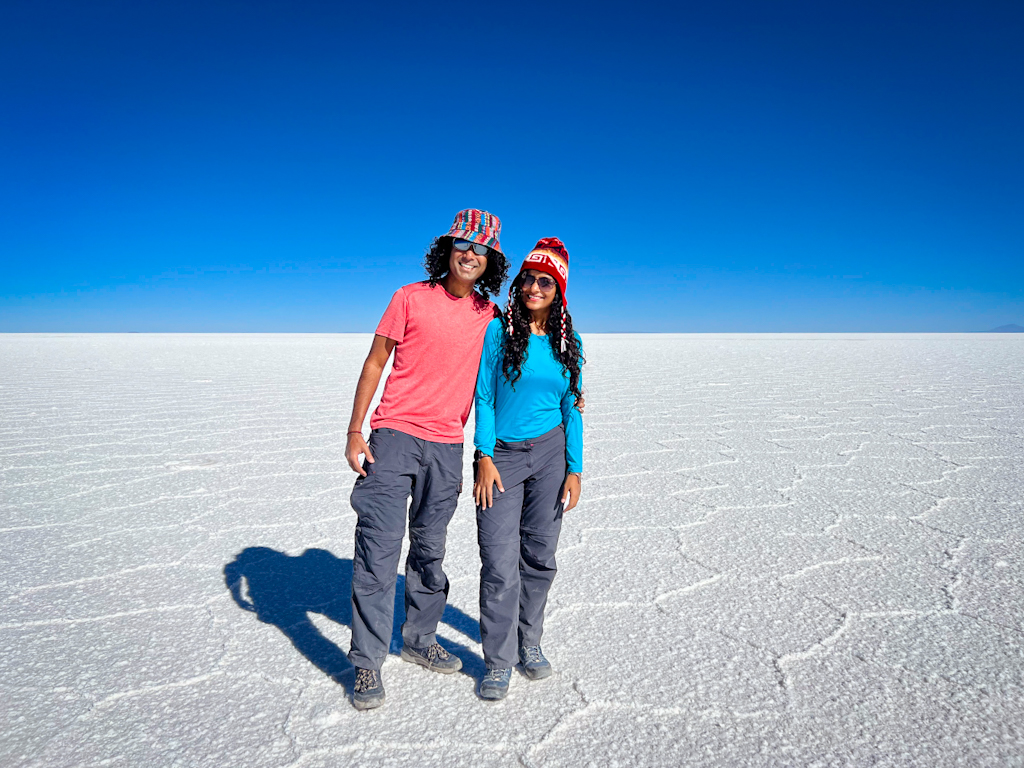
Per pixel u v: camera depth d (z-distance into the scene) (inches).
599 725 75.6
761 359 726.5
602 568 123.9
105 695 81.5
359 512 83.0
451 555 132.3
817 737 72.9
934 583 115.0
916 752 70.2
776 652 92.0
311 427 273.7
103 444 238.2
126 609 106.7
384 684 85.8
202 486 182.2
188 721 76.3
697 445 237.6
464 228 83.9
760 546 134.4
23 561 126.9
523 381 83.8
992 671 86.4
